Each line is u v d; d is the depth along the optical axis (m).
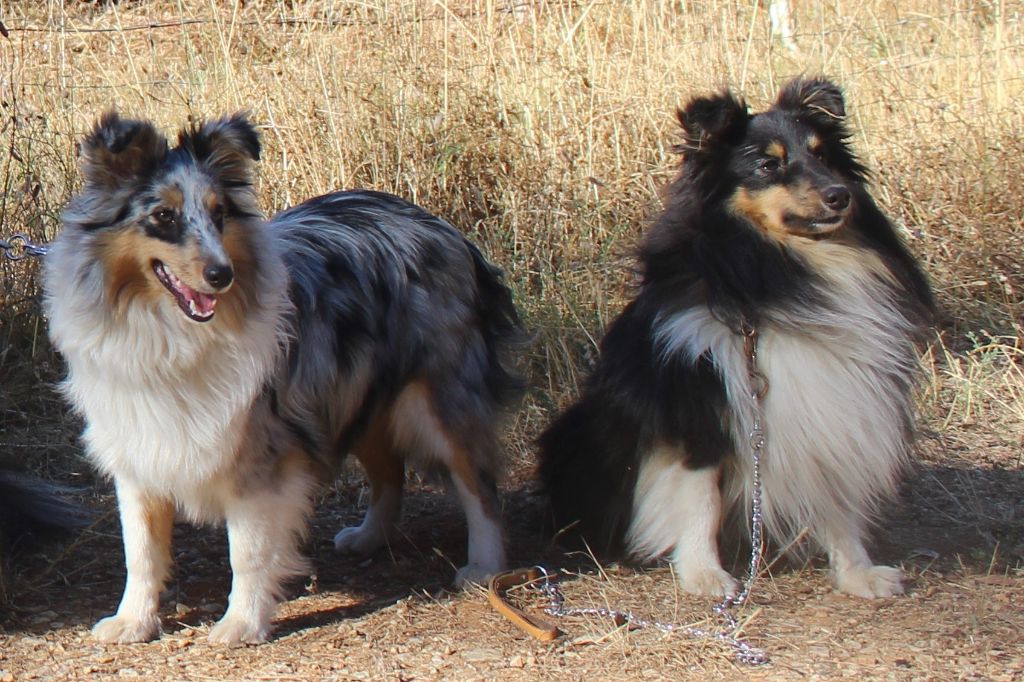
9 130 3.61
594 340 3.41
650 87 3.79
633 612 2.78
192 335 2.60
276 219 2.85
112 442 2.64
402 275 2.84
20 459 3.21
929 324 2.92
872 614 2.76
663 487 2.85
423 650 2.68
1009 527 3.03
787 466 2.81
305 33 3.75
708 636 2.70
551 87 3.76
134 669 2.64
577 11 3.94
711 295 2.79
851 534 2.85
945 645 2.68
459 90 3.70
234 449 2.64
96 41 3.96
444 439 2.88
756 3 3.85
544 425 3.33
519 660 2.65
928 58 4.08
